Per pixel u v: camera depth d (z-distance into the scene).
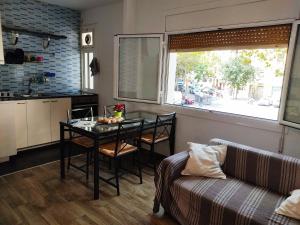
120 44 3.78
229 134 2.93
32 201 2.42
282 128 2.50
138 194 2.63
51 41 4.44
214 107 3.19
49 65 4.48
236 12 2.71
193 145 2.46
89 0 4.08
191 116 3.27
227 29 2.82
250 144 2.77
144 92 3.74
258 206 1.78
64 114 4.24
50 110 4.04
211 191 1.97
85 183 2.83
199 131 3.22
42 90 4.46
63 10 4.54
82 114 4.51
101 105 4.75
